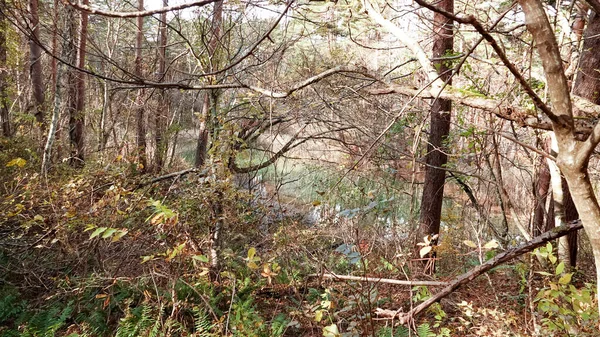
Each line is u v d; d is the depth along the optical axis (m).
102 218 5.11
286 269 5.84
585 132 1.86
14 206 5.65
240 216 5.89
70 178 6.23
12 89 11.61
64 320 5.00
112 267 5.55
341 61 6.93
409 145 6.24
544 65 1.18
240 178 7.95
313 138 6.51
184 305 4.93
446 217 7.93
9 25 9.38
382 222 5.86
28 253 5.96
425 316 5.30
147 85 3.27
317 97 5.47
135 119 12.99
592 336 2.69
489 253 3.02
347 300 4.12
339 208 7.59
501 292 5.28
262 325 4.91
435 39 5.01
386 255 4.68
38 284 5.88
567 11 3.60
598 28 3.85
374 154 6.28
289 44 4.88
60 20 7.14
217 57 5.79
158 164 11.52
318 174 9.51
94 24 11.34
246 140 6.54
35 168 8.00
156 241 5.13
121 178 5.86
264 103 6.13
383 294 5.61
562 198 3.84
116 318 5.29
